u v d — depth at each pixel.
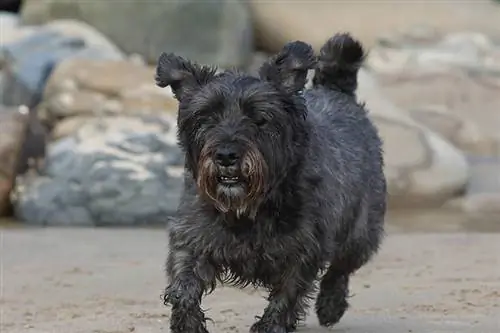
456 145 23.55
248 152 8.28
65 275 13.57
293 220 8.60
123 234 17.59
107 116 20.70
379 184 10.55
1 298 12.09
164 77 8.89
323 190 8.88
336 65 10.70
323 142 9.22
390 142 20.92
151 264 14.40
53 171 19.53
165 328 10.06
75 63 22.12
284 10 28.80
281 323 8.75
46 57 24.03
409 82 25.08
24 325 10.52
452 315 10.59
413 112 24.02
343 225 9.59
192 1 26.62
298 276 8.73
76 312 11.19
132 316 10.78
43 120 21.91
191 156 8.65
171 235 8.77
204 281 8.70
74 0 27.16
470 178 21.58
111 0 26.92
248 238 8.58
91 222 19.28
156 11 26.67
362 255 10.37
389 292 12.11
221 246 8.61
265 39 28.92
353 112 10.38
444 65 25.97
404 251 15.23
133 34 26.75
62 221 19.28
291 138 8.61
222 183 8.34
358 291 12.24
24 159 20.91
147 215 19.17
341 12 29.08
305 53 8.65
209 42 26.58
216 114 8.48
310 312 11.02
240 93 8.46
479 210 20.33
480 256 14.77
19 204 19.56
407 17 29.27
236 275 8.84
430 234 17.19
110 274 13.62
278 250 8.63
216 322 10.29
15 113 20.50
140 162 19.31
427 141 21.11
